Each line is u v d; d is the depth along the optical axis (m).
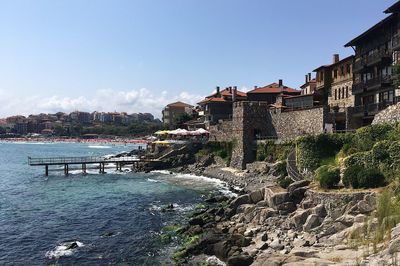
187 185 65.44
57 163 83.50
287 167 52.16
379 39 57.41
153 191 60.56
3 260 30.80
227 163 77.44
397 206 25.23
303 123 63.88
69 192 61.19
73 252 32.41
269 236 30.98
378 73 58.56
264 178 59.50
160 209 47.41
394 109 42.62
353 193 31.33
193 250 30.70
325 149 46.03
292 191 36.31
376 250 22.06
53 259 30.89
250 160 71.94
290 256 24.19
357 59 65.25
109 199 54.72
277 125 71.12
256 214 36.75
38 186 68.06
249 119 73.25
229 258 26.91
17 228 39.78
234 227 35.22
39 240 35.72
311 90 89.81
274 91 104.00
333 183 35.09
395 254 19.70
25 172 91.19
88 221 42.38
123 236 36.53
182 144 92.19
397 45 49.44
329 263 21.77
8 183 72.69
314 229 30.36
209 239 31.00
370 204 29.28
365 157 35.16
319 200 33.66
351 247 24.45
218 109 109.00
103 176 81.06
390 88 53.75
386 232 23.42
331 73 76.56
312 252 24.77
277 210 35.91
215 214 41.56
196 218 38.72
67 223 41.62
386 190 28.73
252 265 24.80
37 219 43.44
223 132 82.31
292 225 32.53
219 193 56.66
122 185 67.62
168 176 77.81
